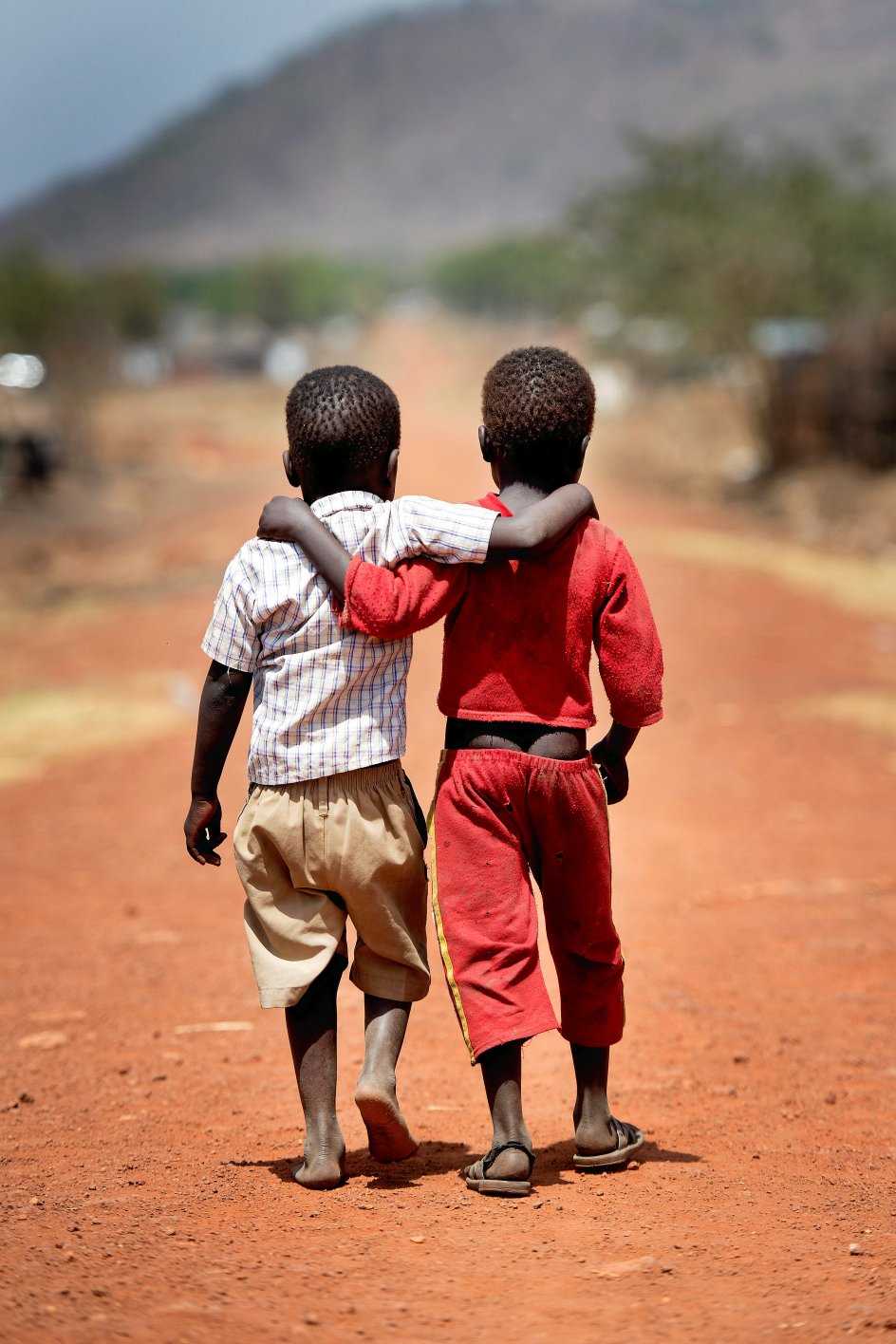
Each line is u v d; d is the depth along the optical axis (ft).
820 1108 56.18
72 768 144.36
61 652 211.00
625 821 115.85
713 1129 53.11
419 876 44.68
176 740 155.22
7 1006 73.46
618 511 380.99
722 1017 69.51
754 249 447.01
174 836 116.16
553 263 520.83
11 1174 47.01
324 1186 44.45
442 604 42.24
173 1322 32.30
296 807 42.98
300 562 42.73
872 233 451.94
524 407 43.37
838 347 426.10
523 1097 57.31
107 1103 56.90
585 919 45.21
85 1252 36.99
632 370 636.89
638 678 43.55
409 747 139.85
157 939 86.79
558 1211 42.34
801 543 339.98
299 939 43.65
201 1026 69.15
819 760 139.74
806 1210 42.63
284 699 42.93
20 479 402.11
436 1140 51.13
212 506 404.77
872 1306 33.22
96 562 307.17
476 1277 36.40
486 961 43.57
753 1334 32.24
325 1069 44.93
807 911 90.53
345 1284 35.73
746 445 522.88
